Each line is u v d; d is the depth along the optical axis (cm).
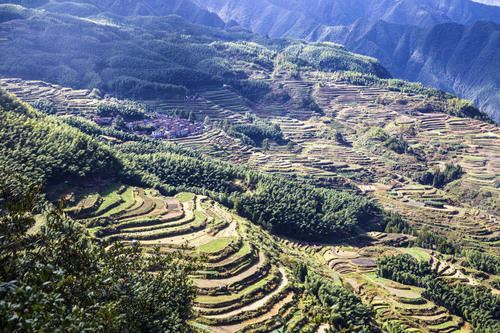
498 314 13288
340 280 15350
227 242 13950
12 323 1725
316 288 12769
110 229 13362
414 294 14425
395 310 13462
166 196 18475
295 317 11119
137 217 14838
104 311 2419
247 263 13075
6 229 2303
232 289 11688
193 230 14788
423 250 18875
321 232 19250
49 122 19400
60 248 2722
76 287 2738
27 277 2341
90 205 14438
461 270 16875
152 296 3634
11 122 16350
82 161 16400
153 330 3591
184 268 3938
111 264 3350
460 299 13775
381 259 16512
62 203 2762
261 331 10269
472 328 12925
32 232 6556
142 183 18700
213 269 12281
